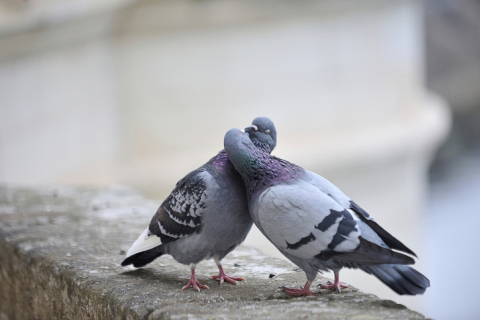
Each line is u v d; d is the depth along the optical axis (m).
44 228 5.51
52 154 10.35
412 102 12.87
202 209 3.65
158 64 10.88
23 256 4.75
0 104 9.27
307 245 3.29
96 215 6.10
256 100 11.15
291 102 11.38
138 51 10.84
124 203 6.63
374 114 12.25
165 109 11.05
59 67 10.20
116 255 4.66
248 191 3.59
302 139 11.46
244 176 3.55
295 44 11.19
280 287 3.86
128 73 10.92
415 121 12.73
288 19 10.98
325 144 11.33
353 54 11.77
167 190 11.06
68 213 6.15
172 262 4.56
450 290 15.32
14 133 9.60
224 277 4.03
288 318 3.12
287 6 10.76
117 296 3.70
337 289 3.69
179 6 10.38
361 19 11.71
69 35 10.01
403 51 12.50
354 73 11.87
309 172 3.59
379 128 12.23
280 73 11.18
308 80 11.44
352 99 11.94
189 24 10.63
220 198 3.64
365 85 12.05
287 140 11.34
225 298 3.63
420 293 3.12
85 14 9.80
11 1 9.42
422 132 12.65
